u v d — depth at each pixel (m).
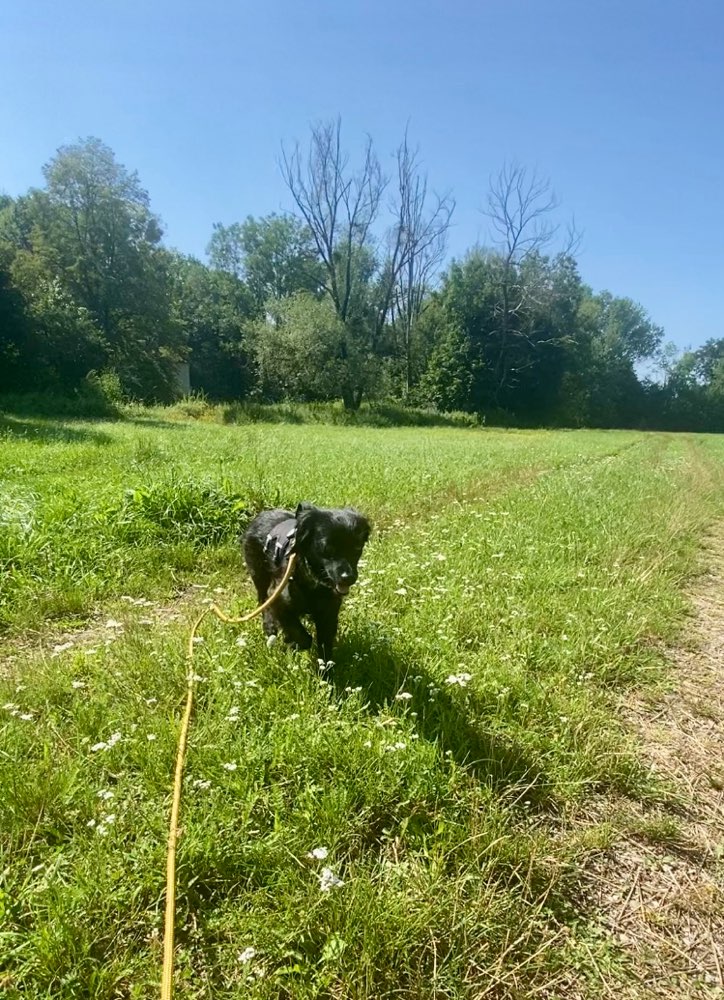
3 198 21.94
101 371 15.55
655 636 2.53
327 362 19.39
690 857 1.47
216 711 1.76
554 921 1.29
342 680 1.98
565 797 1.59
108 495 3.72
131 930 1.21
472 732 1.75
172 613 2.60
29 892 1.21
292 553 2.02
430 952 1.19
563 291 25.77
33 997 1.07
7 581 2.64
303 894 1.24
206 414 15.16
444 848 1.36
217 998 1.11
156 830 1.36
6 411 11.74
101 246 18.47
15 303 13.78
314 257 28.58
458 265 25.44
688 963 1.23
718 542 4.32
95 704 1.78
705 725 1.97
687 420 32.38
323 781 1.51
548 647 2.26
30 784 1.44
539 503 4.70
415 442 11.04
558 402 26.78
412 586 2.76
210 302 26.44
